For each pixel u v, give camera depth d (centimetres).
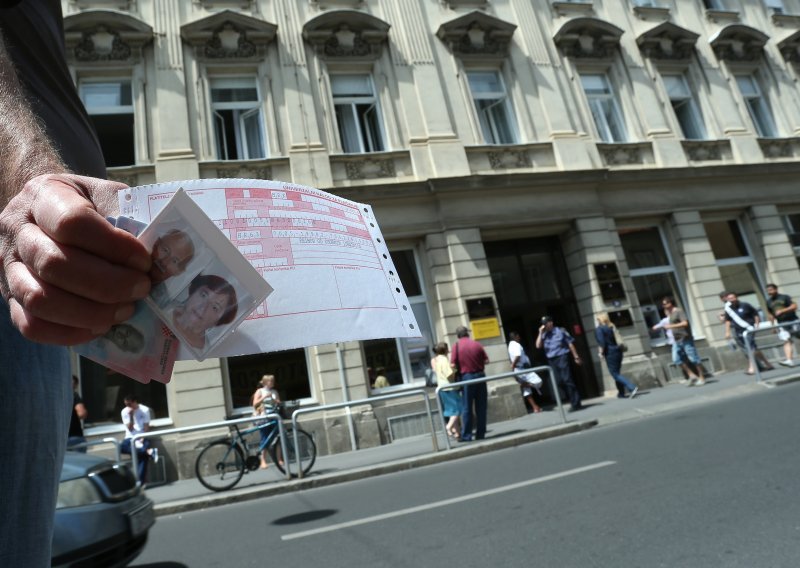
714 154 1498
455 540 390
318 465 859
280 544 435
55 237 55
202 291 65
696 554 319
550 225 1309
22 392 80
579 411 1028
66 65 122
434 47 1348
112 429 986
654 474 493
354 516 495
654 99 1491
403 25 1327
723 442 577
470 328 1154
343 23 1275
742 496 404
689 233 1404
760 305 1445
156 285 64
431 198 1223
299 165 1163
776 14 1730
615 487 470
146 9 1188
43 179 62
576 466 570
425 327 1180
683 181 1434
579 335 1302
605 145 1397
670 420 771
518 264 1329
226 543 460
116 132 1141
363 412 1056
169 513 656
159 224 64
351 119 1262
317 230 85
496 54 1382
